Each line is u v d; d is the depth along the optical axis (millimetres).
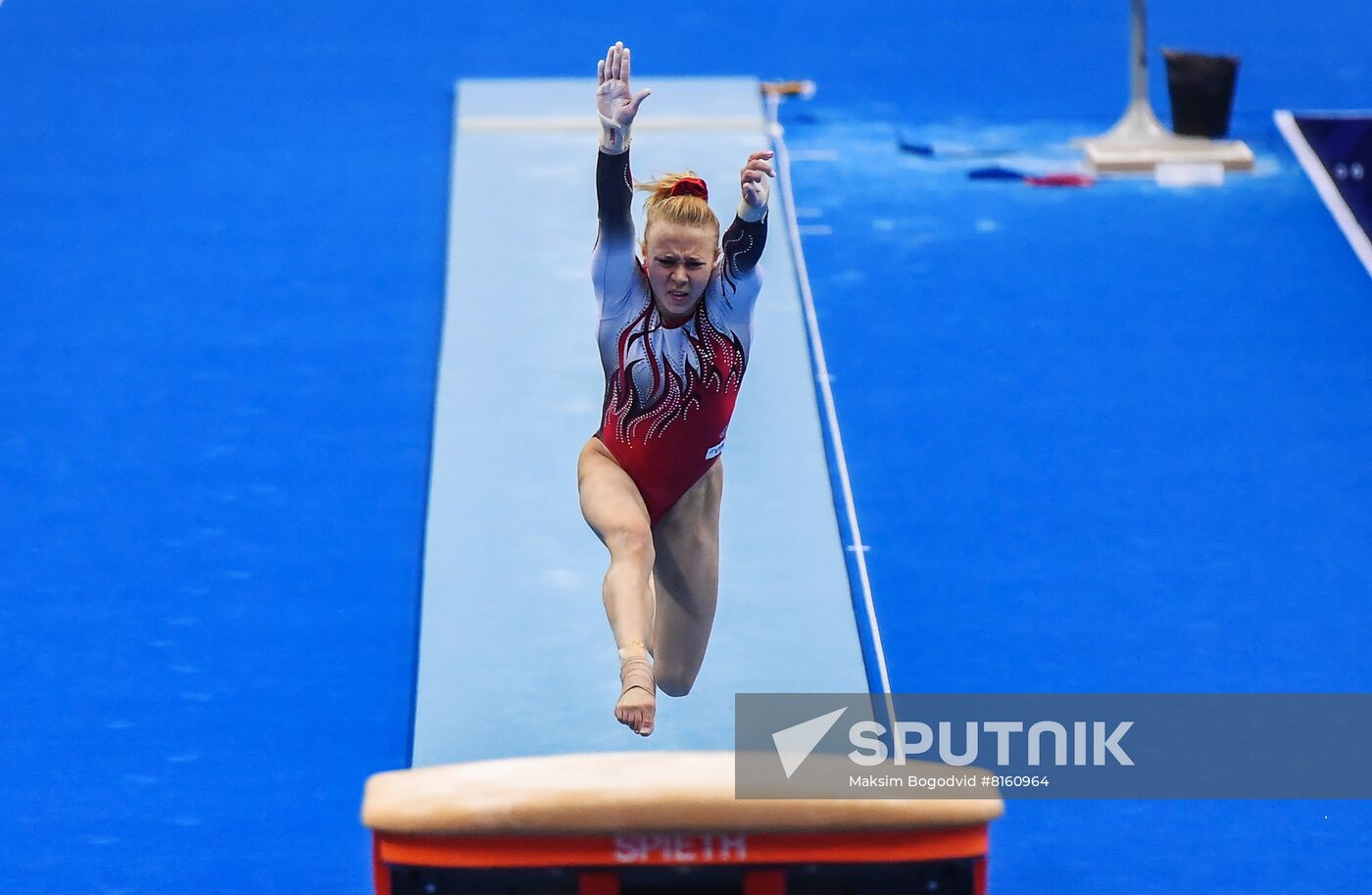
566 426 18281
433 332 20828
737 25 28547
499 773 9352
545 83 26172
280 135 25031
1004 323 21062
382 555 17375
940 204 23531
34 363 20125
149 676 15750
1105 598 16812
